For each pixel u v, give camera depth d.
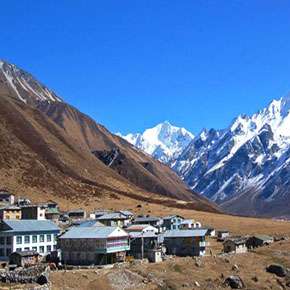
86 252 150.50
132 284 134.00
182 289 137.00
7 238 156.88
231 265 164.50
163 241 178.88
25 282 123.12
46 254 158.25
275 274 162.88
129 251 166.62
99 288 127.00
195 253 176.50
